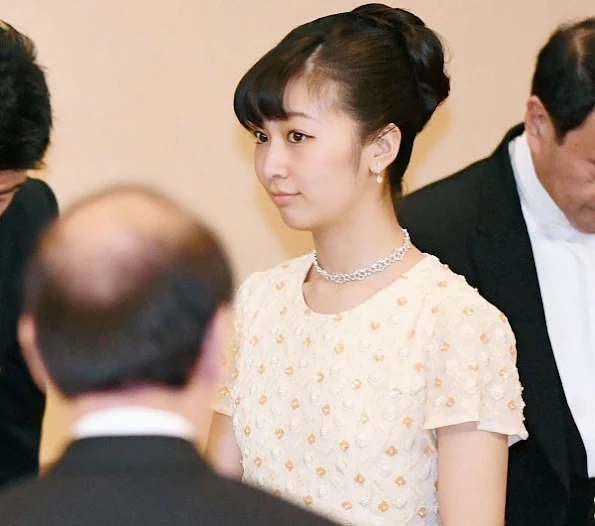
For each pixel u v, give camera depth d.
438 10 13.19
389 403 6.49
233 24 12.24
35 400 8.77
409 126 6.84
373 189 6.81
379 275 6.87
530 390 8.38
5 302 8.58
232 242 12.50
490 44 13.44
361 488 6.47
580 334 8.90
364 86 6.57
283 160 6.64
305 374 6.79
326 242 6.88
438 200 8.95
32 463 8.84
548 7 13.57
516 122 13.57
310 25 6.89
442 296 6.62
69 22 11.62
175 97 12.12
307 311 6.97
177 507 3.60
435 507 6.57
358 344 6.67
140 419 3.75
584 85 7.91
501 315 6.69
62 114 11.68
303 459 6.69
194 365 3.83
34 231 8.90
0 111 7.40
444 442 6.42
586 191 8.26
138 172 12.05
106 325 3.73
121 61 11.87
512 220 8.70
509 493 8.39
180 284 3.80
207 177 12.34
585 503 8.62
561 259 8.94
